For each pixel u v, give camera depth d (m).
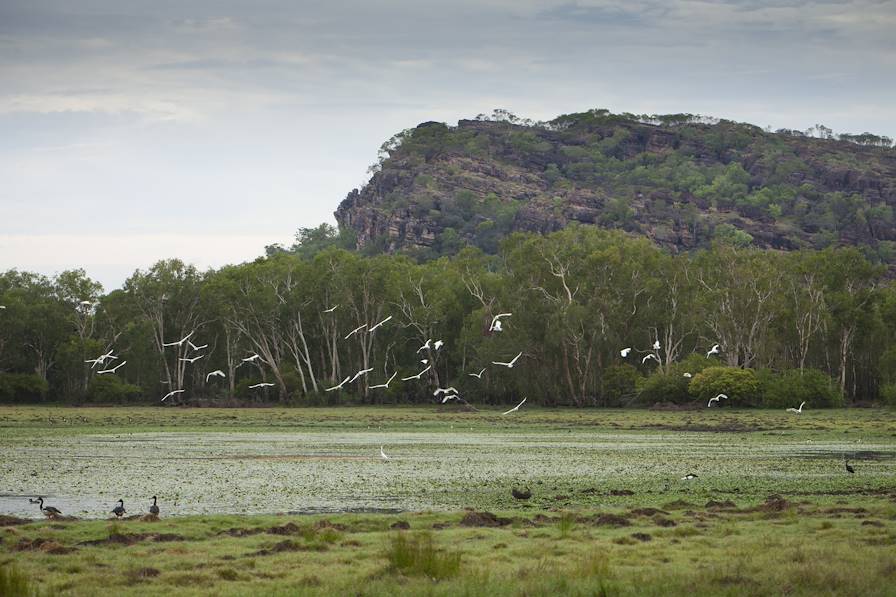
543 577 47.41
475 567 50.16
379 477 95.25
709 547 55.94
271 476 96.12
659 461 111.31
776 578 46.44
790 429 168.00
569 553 54.41
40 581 48.00
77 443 138.50
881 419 190.50
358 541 58.91
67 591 46.00
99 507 75.75
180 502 78.31
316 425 185.00
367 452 124.12
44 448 128.88
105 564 52.31
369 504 77.25
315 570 50.81
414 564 49.56
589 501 77.75
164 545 57.75
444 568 48.88
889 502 73.94
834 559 50.34
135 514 71.81
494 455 119.69
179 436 154.25
